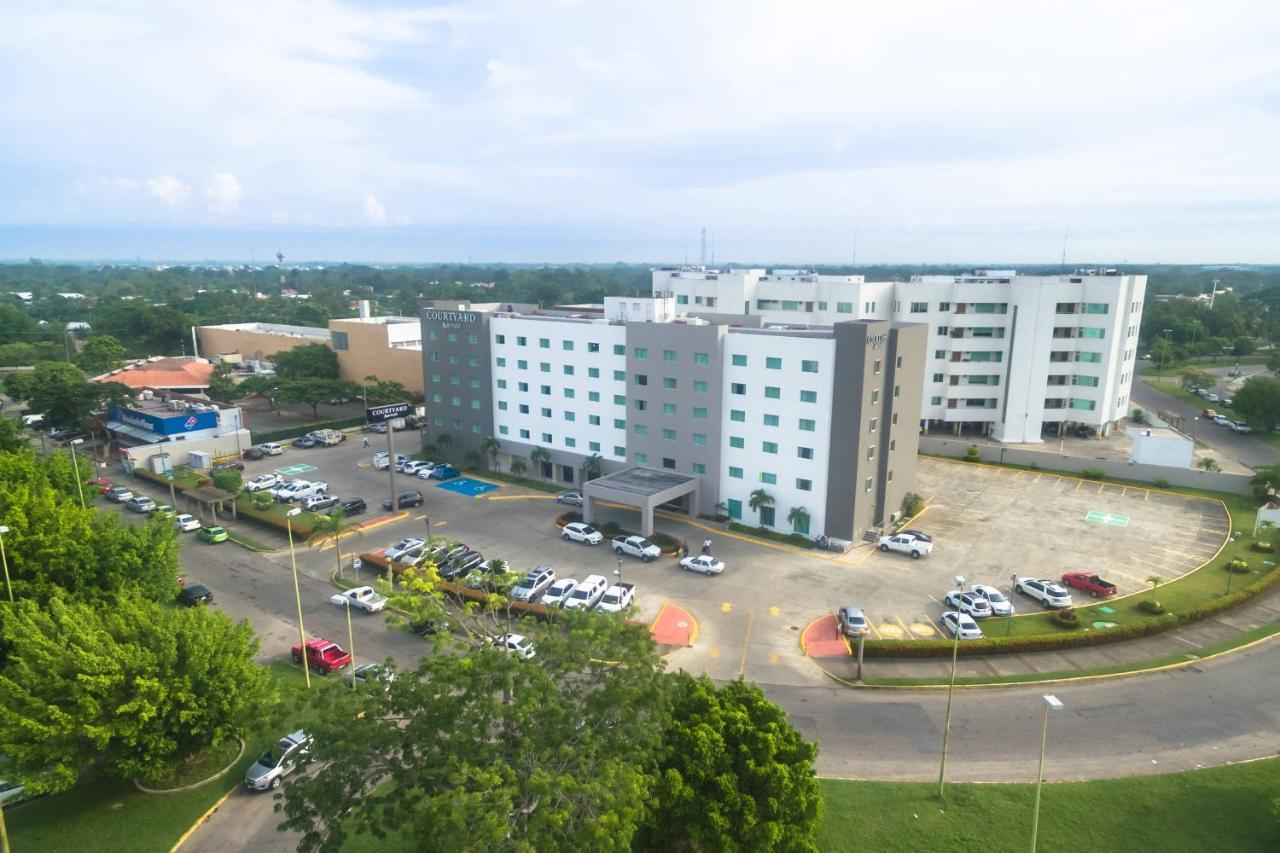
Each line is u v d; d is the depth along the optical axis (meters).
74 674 33.19
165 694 33.62
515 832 24.22
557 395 84.38
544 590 56.84
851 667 46.91
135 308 174.62
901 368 68.06
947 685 44.69
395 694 28.73
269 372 150.88
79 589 45.03
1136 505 77.38
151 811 35.25
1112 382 104.50
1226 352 183.88
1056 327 103.31
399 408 76.19
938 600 55.84
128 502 77.94
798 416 67.12
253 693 36.47
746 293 117.50
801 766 29.27
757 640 50.22
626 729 27.72
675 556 64.44
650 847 28.67
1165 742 39.00
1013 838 32.41
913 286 107.69
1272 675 45.28
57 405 94.94
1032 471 90.25
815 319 111.88
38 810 35.19
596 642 29.53
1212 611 52.91
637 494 66.94
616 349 78.31
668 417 75.50
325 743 28.14
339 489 84.12
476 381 90.94
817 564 62.81
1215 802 34.34
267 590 58.62
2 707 31.53
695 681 32.47
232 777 37.66
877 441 67.56
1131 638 49.75
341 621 53.66
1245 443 105.06
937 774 36.81
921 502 76.25
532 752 25.97
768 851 27.25
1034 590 55.69
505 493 82.56
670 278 134.62
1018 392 103.94
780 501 69.81
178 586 51.34
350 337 133.12
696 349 72.06
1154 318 193.12
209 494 75.00
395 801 27.22
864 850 31.81
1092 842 32.12
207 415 95.75
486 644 30.20
